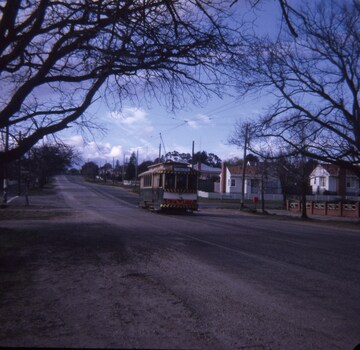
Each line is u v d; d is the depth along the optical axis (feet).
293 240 56.24
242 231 66.59
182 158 338.54
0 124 35.32
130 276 30.27
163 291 26.08
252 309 22.44
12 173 209.05
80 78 37.96
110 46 36.52
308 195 209.56
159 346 17.12
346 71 88.58
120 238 51.60
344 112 90.22
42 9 32.78
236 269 33.42
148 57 38.37
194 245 46.91
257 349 16.94
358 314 21.95
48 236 52.11
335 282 29.53
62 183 378.53
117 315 21.17
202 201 207.82
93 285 27.50
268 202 215.92
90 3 34.47
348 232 79.36
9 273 30.91
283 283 28.81
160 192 105.40
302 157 113.70
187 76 40.98
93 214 96.37
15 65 40.22
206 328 19.35
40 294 25.17
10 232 55.21
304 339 18.11
